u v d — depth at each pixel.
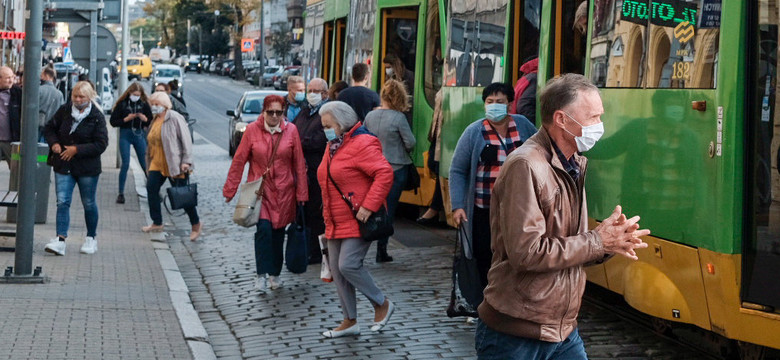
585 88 4.34
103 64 20.45
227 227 15.01
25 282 9.92
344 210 8.24
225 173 23.98
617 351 7.78
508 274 4.40
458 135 11.80
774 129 6.11
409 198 14.73
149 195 14.13
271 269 10.26
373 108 12.20
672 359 7.55
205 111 61.91
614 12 7.79
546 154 4.36
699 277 6.57
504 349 4.47
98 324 8.35
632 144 7.39
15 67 41.53
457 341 8.17
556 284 4.37
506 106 7.69
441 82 13.77
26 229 9.95
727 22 6.27
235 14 104.81
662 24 7.04
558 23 9.08
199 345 7.93
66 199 11.62
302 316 9.18
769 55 6.15
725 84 6.27
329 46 20.62
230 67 110.50
